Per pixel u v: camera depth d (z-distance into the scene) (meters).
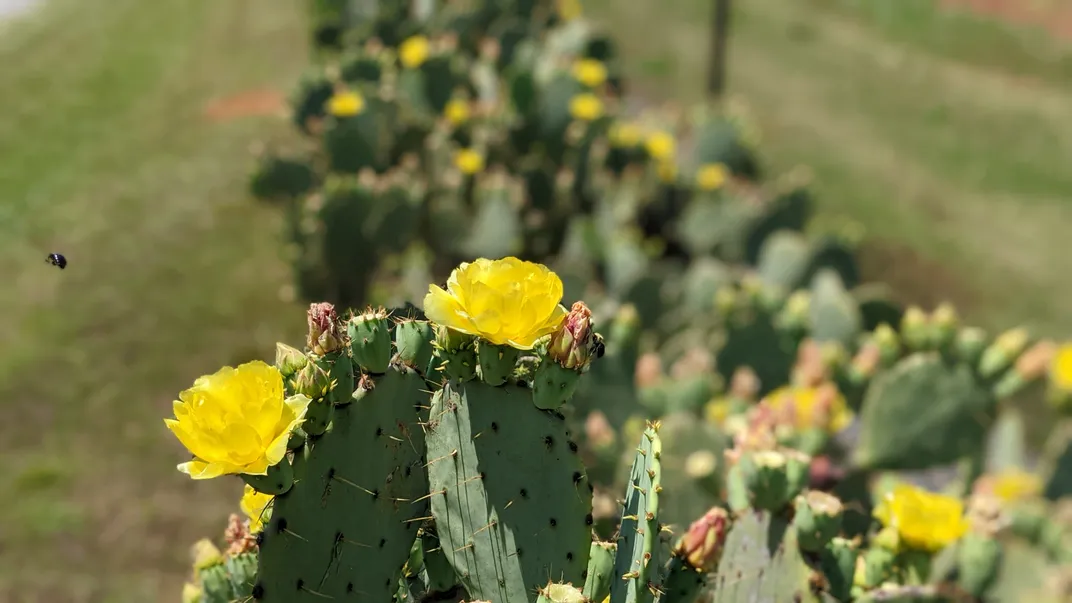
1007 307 7.95
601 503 2.27
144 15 14.14
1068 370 3.89
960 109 13.22
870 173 10.68
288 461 1.23
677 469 2.52
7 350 5.95
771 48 15.18
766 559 1.74
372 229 5.47
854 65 14.67
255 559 1.53
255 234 7.52
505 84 7.21
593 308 5.02
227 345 6.14
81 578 4.44
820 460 2.99
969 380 3.51
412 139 6.43
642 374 3.67
